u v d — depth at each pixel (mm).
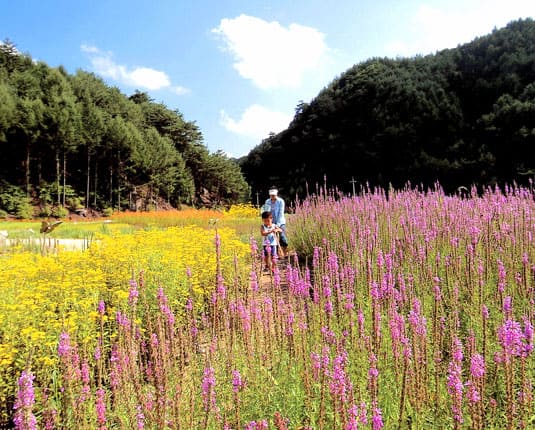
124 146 47219
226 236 9039
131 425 2582
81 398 2547
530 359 2715
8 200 37875
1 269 5734
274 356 3312
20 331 3924
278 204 8234
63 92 45000
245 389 2857
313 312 3637
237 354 3311
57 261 6750
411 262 4973
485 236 4938
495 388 2756
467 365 3035
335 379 2340
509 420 2248
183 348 3346
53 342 3701
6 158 41156
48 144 40781
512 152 38125
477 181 38969
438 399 2543
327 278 3738
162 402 2543
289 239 9586
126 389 2777
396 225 6453
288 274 3967
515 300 3857
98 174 48781
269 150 76625
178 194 59312
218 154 68938
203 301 5926
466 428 2432
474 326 3555
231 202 68750
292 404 2811
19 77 44938
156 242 8203
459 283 4199
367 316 3863
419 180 45156
